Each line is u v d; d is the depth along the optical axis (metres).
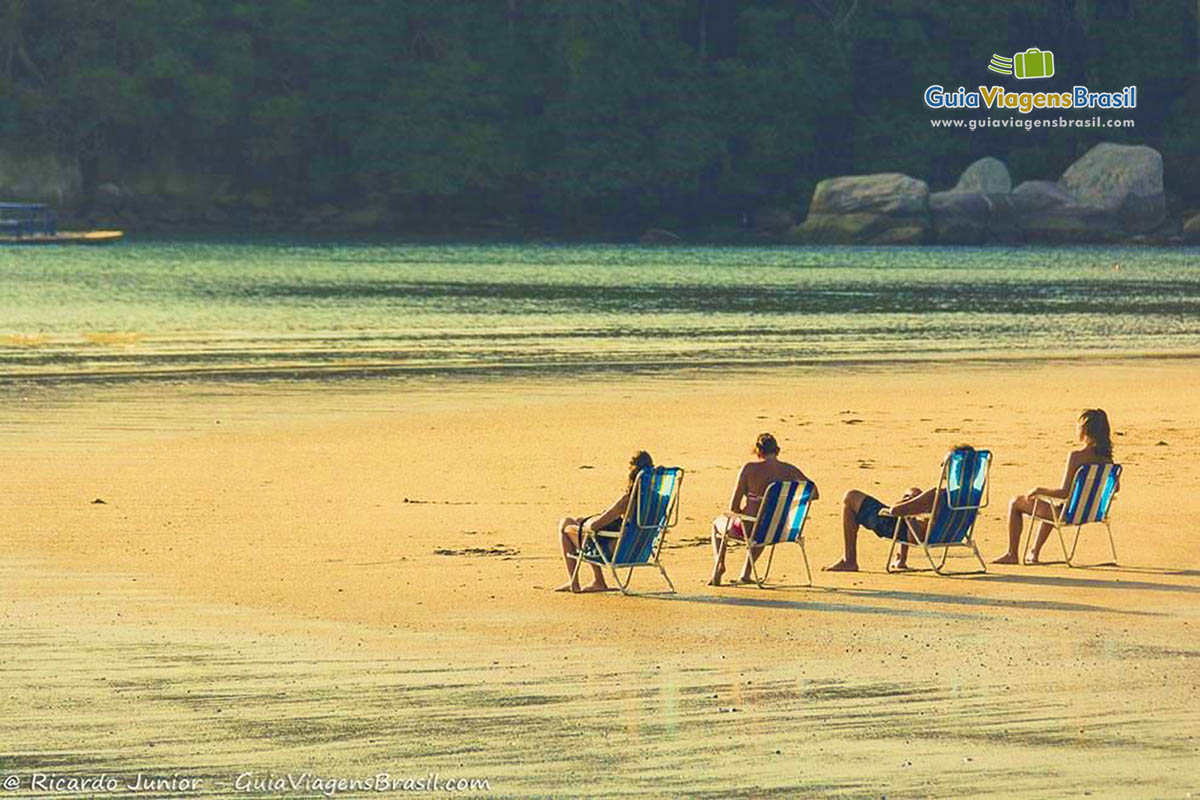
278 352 126.19
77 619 42.12
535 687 36.19
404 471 68.94
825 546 53.94
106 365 115.06
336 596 45.22
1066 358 125.88
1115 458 72.56
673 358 124.00
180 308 175.38
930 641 40.41
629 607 44.47
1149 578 48.47
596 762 31.30
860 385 106.25
